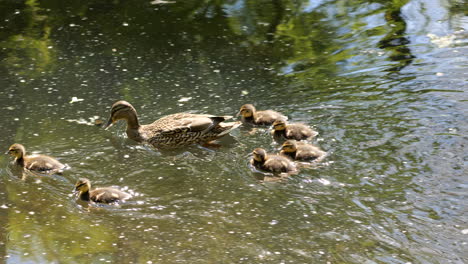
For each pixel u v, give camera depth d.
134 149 9.47
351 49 12.84
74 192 8.13
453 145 8.63
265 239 6.86
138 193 8.03
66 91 11.22
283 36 13.78
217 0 16.23
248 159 8.92
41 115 10.34
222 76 11.73
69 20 14.77
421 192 7.57
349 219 7.14
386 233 6.83
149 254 6.68
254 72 11.88
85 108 10.59
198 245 6.82
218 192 7.96
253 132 9.89
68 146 9.40
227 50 13.02
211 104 10.61
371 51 12.62
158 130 9.68
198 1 16.17
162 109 10.49
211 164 8.85
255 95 10.86
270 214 7.36
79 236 7.10
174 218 7.39
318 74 11.65
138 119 10.23
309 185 7.95
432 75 11.12
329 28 14.16
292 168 8.31
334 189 7.80
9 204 7.83
